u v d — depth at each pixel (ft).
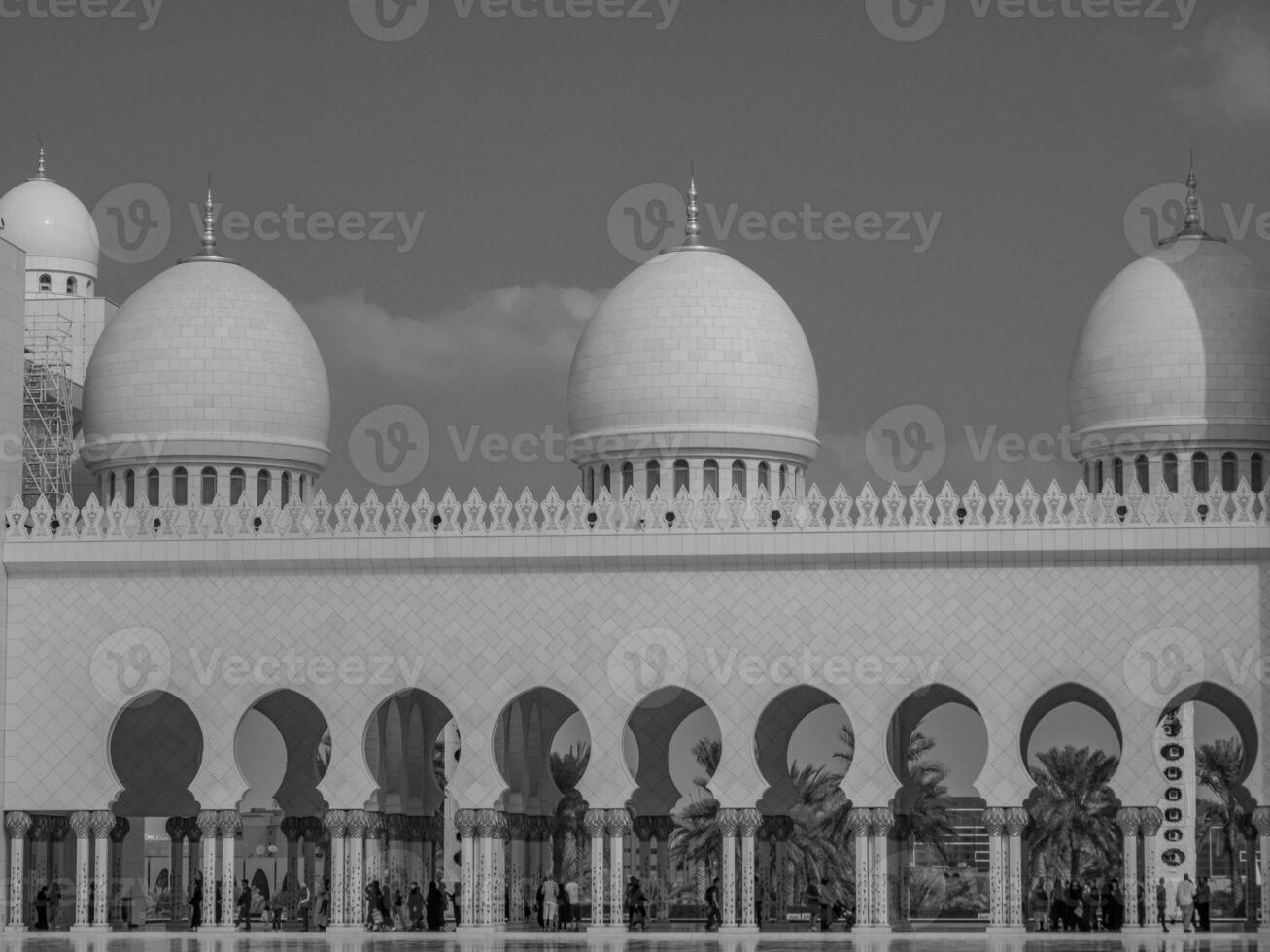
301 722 273.54
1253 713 232.12
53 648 248.11
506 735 280.72
